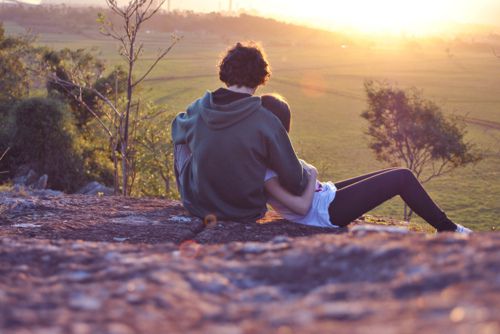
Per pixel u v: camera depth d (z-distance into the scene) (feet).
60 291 5.67
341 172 175.94
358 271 6.02
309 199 13.41
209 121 13.35
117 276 6.29
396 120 115.55
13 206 16.39
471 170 184.24
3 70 107.14
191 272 6.29
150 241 12.56
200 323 4.66
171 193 62.59
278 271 6.39
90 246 7.89
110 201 17.84
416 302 4.65
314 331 4.14
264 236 12.80
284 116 13.78
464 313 4.04
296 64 577.84
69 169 86.79
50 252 7.44
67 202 17.51
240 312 4.91
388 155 119.65
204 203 13.88
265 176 13.39
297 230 13.29
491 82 467.11
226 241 12.41
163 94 313.53
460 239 6.45
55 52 100.83
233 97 13.44
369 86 119.14
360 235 7.59
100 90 68.80
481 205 148.25
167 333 4.36
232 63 13.42
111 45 509.35
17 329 4.41
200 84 363.35
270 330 4.29
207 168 13.44
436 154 114.42
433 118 115.55
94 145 98.17
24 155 85.46
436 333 3.74
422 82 446.19
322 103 335.47
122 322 4.66
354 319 4.41
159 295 5.46
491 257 5.48
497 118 281.33
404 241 6.66
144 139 61.41
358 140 231.91
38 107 85.56
